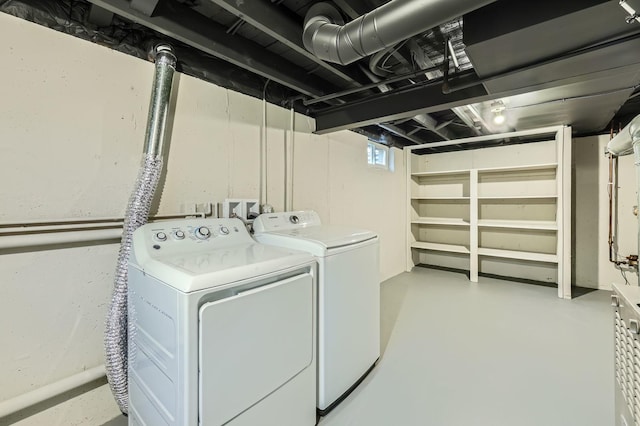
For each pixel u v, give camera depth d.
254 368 1.18
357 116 2.48
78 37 1.45
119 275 1.44
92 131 1.49
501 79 1.70
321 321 1.56
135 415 1.36
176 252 1.43
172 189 1.81
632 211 3.54
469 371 1.94
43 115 1.34
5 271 1.26
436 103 2.06
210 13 1.65
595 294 3.54
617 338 1.24
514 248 4.34
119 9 1.29
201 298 1.02
